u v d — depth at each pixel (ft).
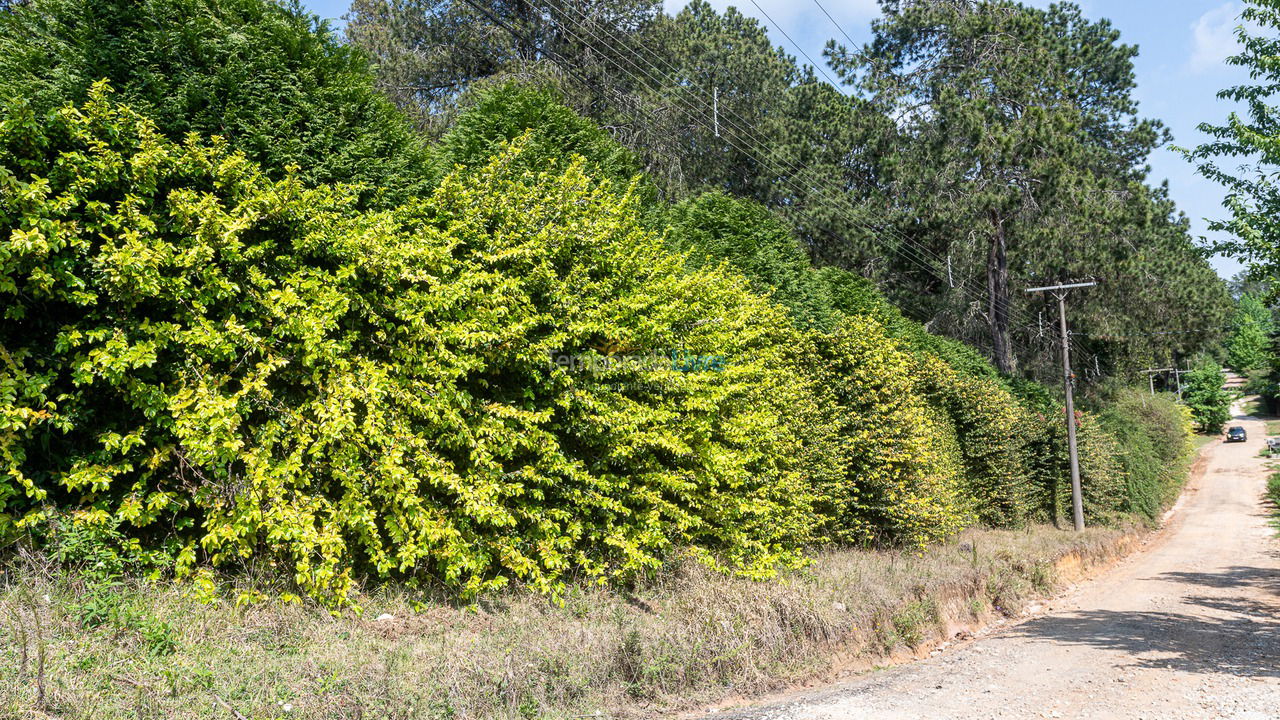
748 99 103.81
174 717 17.20
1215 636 39.75
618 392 33.88
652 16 92.38
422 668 21.91
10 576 20.59
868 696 26.73
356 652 22.07
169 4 28.17
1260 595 58.13
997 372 115.65
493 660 23.21
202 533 24.62
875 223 106.42
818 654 32.12
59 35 27.12
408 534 26.30
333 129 31.30
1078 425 106.01
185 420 21.79
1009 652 36.55
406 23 88.94
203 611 21.81
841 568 44.73
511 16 84.07
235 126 28.50
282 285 25.03
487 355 28.86
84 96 25.70
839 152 108.99
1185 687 27.12
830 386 56.65
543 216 31.73
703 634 29.27
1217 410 252.42
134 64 27.50
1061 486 101.09
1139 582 68.59
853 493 56.65
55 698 16.65
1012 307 116.98
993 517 87.30
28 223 19.85
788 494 44.45
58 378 22.00
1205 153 38.91
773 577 38.78
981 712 24.30
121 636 19.84
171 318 23.15
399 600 26.21
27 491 20.53
